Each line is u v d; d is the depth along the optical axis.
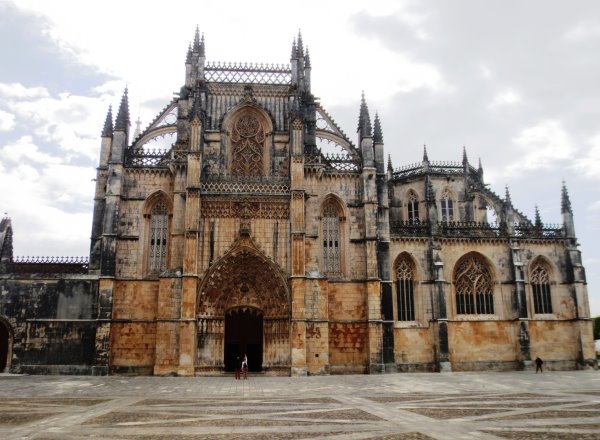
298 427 20.91
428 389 40.19
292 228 57.91
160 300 56.25
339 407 28.00
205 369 55.47
